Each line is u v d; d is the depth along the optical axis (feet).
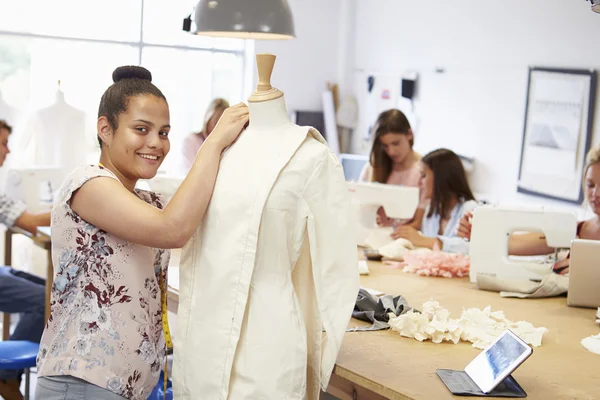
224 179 5.84
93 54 18.43
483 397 5.41
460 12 17.33
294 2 20.48
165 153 6.16
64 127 17.78
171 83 19.62
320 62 21.16
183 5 19.38
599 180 9.84
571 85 14.60
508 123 16.16
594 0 7.28
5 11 17.35
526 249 10.39
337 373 5.99
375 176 14.66
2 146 14.29
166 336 6.16
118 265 5.81
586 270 8.26
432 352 6.43
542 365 6.25
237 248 5.67
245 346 5.71
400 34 19.25
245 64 20.49
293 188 5.66
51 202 15.14
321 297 5.76
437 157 12.37
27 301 12.53
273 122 5.91
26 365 9.32
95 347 5.71
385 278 9.36
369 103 20.43
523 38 15.76
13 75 17.58
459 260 9.82
